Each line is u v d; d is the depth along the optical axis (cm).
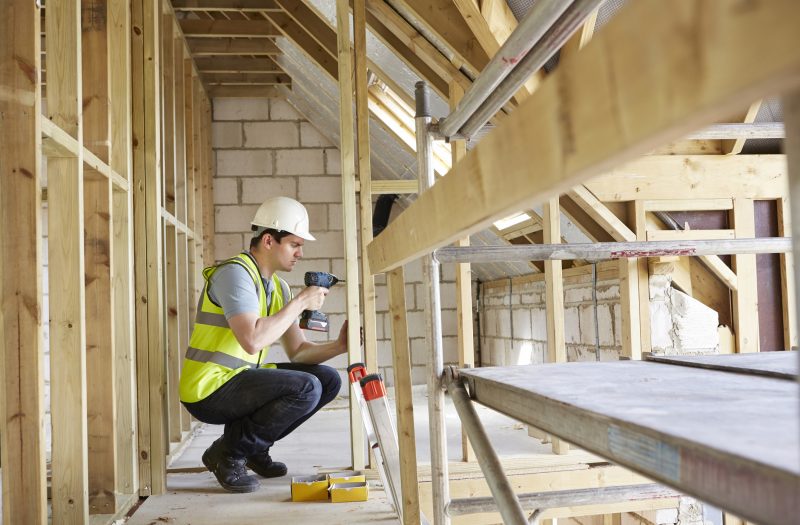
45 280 538
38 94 178
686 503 309
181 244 452
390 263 105
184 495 275
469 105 135
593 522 404
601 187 310
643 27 28
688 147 315
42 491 175
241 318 259
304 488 261
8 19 176
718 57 24
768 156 316
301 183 620
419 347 640
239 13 528
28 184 176
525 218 440
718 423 56
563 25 102
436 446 145
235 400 272
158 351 285
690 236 317
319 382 280
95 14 254
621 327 334
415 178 527
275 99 621
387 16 306
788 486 37
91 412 243
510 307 575
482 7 248
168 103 410
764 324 317
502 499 95
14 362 176
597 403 71
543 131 37
